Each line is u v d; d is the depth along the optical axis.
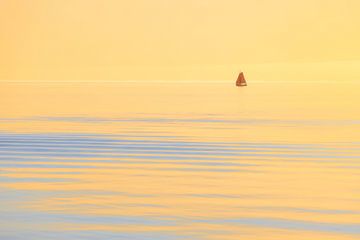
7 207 22.52
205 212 22.00
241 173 30.16
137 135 46.59
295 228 19.98
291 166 32.38
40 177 28.94
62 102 88.00
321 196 24.78
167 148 39.47
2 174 29.75
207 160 34.50
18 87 153.75
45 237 18.80
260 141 43.00
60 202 23.42
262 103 85.69
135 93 118.44
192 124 55.50
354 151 38.25
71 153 37.25
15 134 47.34
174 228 19.84
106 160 34.44
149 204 23.20
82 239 18.62
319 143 42.03
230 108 75.94
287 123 56.56
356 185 27.08
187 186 26.80
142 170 31.02
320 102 87.88
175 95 109.94
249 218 21.20
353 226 20.25
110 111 71.00
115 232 19.34
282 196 24.75
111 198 24.23
